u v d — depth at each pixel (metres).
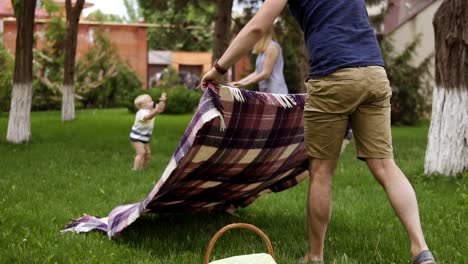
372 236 4.53
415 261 3.25
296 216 5.45
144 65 34.53
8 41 30.69
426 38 25.03
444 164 7.73
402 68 22.23
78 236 4.39
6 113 23.66
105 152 11.12
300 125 4.26
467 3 7.50
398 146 13.27
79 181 7.42
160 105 8.63
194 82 36.84
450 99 7.72
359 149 3.56
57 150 11.21
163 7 19.69
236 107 3.63
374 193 6.76
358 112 3.50
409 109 22.28
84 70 29.33
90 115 23.72
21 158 9.84
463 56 7.63
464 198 5.23
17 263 3.75
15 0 12.49
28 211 5.24
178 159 3.71
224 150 3.85
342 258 3.85
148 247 4.28
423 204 5.95
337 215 5.39
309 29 3.54
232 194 4.96
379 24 18.89
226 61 3.46
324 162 3.61
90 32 32.47
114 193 6.63
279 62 5.87
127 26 34.03
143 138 8.67
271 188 5.36
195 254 4.00
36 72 27.69
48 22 28.22
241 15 18.64
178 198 4.51
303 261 3.77
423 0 25.00
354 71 3.37
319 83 3.46
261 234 3.06
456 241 4.39
